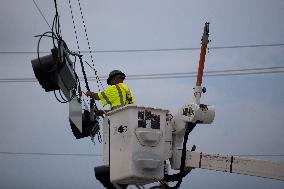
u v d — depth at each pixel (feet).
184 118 45.11
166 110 43.45
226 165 44.27
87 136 48.65
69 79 46.44
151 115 42.96
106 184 44.65
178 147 45.70
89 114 48.57
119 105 46.01
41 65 44.45
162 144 43.06
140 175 42.16
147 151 42.55
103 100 46.32
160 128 43.06
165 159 44.65
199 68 46.09
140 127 42.47
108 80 47.62
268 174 43.29
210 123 45.55
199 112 44.73
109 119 43.96
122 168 42.60
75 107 46.88
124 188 45.83
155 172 42.68
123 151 42.68
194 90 45.85
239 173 43.96
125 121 42.75
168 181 44.86
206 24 46.29
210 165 44.68
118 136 43.14
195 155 45.11
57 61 44.37
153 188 45.42
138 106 42.68
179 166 45.32
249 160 43.86
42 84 45.11
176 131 45.52
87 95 46.60
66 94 46.29
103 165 44.55
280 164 43.14
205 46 46.19
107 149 44.52
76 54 48.37
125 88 46.60
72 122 46.42
